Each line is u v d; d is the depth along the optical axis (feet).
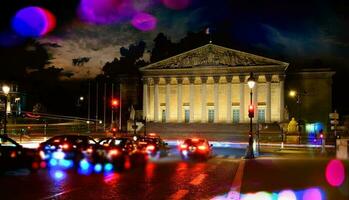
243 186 63.87
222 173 87.30
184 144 130.21
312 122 375.86
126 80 424.87
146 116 369.09
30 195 54.70
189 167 102.47
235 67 349.61
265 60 343.05
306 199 51.52
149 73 370.94
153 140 140.46
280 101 339.77
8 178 73.61
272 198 52.75
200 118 366.84
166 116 367.66
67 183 67.26
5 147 81.66
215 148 218.38
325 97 376.27
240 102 350.02
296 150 192.54
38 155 87.56
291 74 382.22
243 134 313.73
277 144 245.45
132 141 114.32
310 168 94.27
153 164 111.65
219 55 354.95
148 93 374.22
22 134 245.65
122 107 422.41
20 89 504.84
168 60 365.81
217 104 356.18
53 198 52.42
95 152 94.12
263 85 355.36
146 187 63.98
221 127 335.26
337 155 125.39
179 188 63.41
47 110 526.57
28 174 80.59
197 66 357.82
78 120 443.73
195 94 369.91
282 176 77.56
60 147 96.02
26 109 508.94
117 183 68.18
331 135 286.25
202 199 53.26
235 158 142.41
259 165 104.94
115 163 93.61
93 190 59.88
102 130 352.28
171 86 375.66
